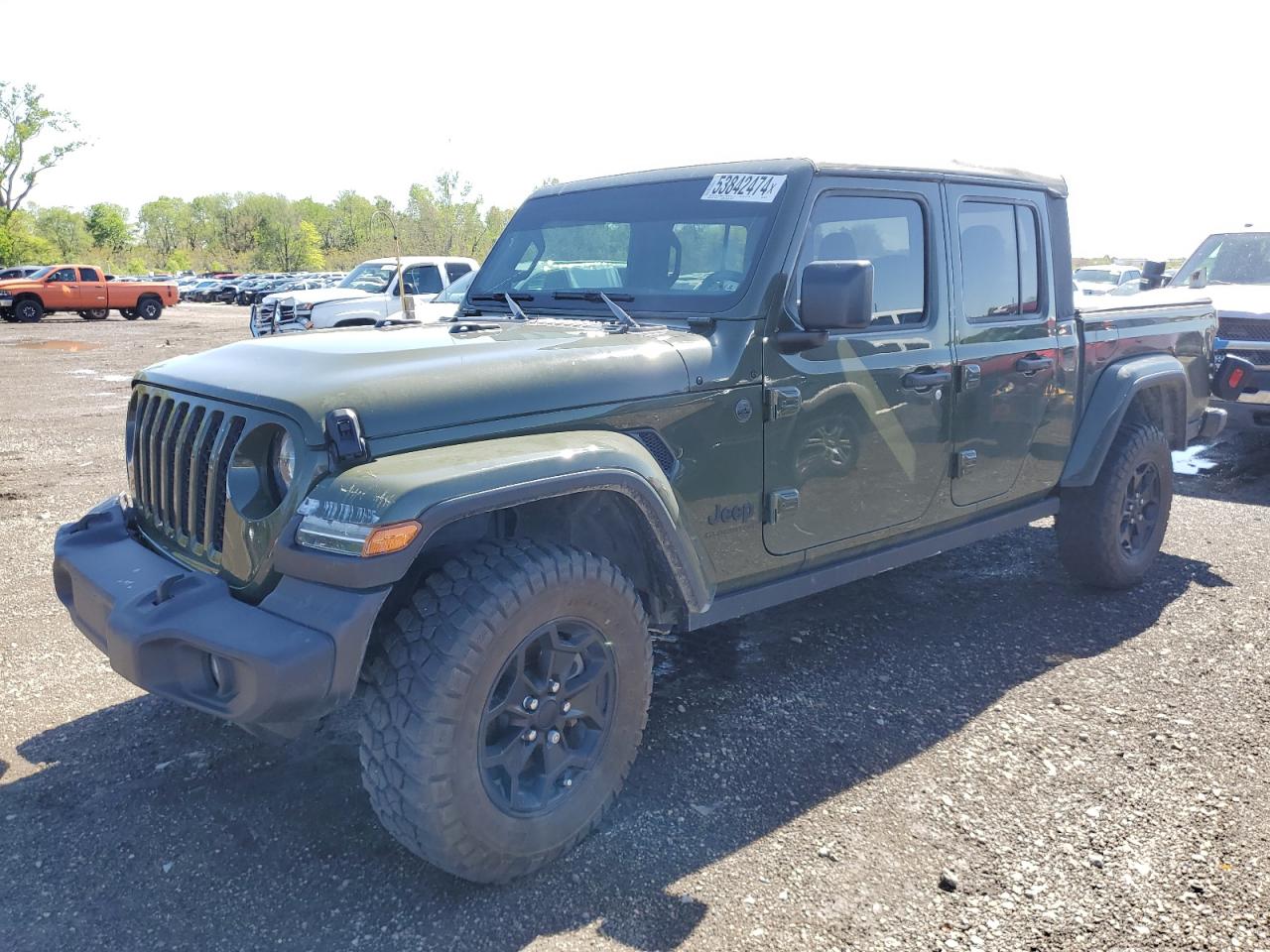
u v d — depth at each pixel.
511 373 2.79
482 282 4.18
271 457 2.65
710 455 3.16
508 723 2.65
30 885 2.69
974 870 2.76
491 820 2.54
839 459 3.54
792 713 3.72
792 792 3.17
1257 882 2.70
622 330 3.30
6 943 2.46
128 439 3.36
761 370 3.27
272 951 2.44
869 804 3.09
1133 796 3.13
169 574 2.77
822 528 3.54
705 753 3.42
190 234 125.81
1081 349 4.61
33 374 16.17
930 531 4.09
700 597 3.03
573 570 2.64
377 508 2.32
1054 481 4.58
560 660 2.69
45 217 100.12
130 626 2.49
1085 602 4.92
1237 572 5.38
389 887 2.68
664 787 3.19
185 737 3.51
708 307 3.34
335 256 103.00
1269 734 3.54
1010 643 4.41
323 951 2.44
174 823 2.98
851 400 3.53
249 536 2.58
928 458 3.87
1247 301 8.38
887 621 4.68
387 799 2.46
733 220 3.44
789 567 3.53
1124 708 3.75
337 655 2.32
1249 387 8.02
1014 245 4.27
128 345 22.44
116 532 3.14
